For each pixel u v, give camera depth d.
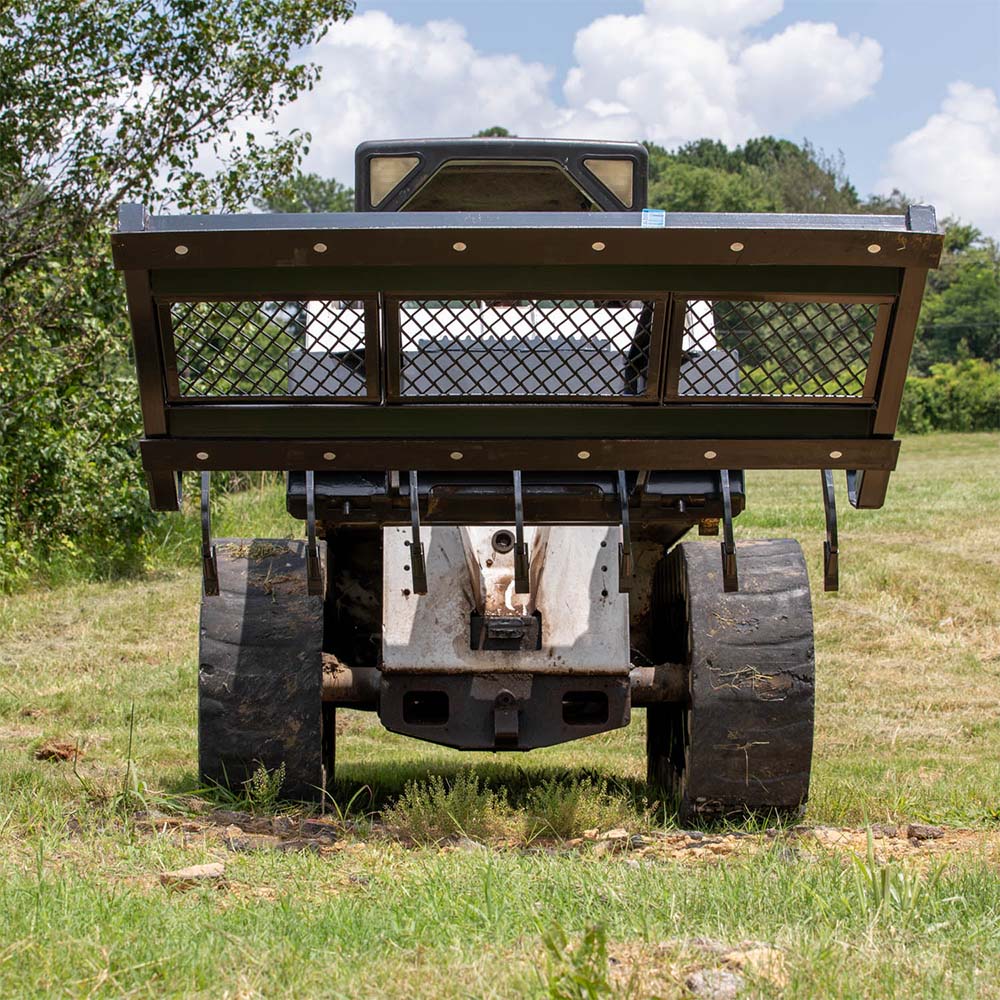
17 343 14.42
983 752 8.83
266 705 5.21
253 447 4.32
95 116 15.50
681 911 3.54
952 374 55.69
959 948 3.20
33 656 11.01
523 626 5.25
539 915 3.43
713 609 5.23
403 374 4.33
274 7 15.88
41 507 14.95
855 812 5.79
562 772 7.54
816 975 2.87
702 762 5.16
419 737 5.32
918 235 4.01
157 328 4.16
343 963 3.05
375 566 6.24
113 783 5.48
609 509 4.79
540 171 6.21
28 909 3.37
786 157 119.00
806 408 4.33
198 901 3.65
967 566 15.66
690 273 4.07
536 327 4.29
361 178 6.04
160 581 14.93
